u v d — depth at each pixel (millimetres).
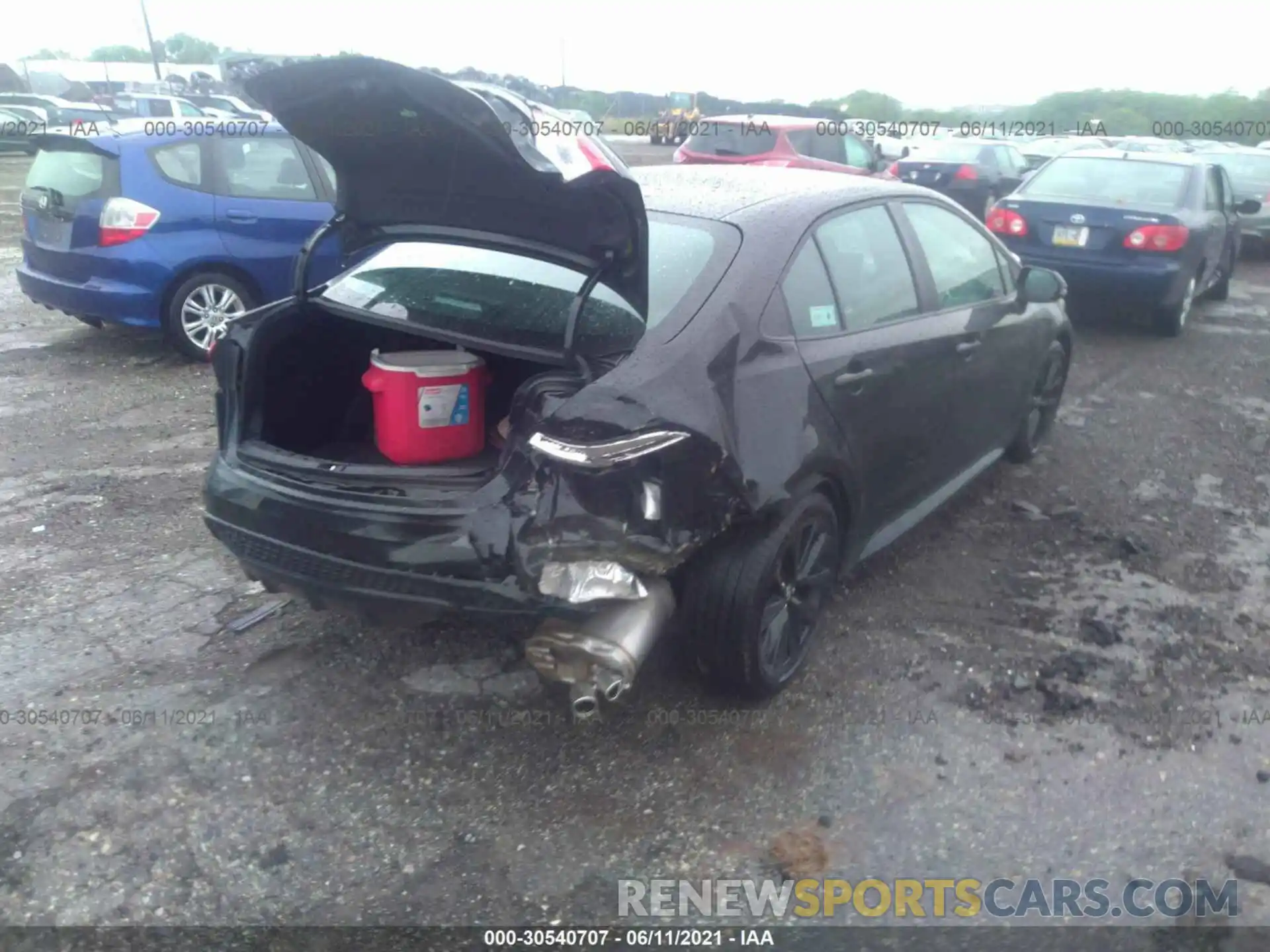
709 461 3203
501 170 3107
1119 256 8938
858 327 3975
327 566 3330
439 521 3170
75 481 5648
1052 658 4090
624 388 3111
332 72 2883
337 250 8312
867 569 4762
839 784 3389
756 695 3711
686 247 3672
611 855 3096
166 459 5988
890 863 3090
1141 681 3957
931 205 4812
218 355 3807
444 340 3492
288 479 3451
